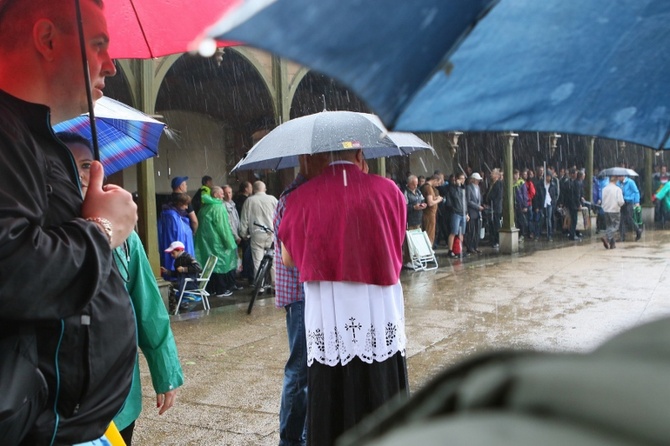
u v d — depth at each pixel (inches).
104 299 68.4
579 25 49.8
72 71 70.1
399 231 121.7
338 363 119.9
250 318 328.8
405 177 728.3
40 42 68.1
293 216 122.4
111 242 66.2
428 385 19.5
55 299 60.7
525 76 51.2
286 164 186.9
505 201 609.9
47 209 64.0
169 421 184.9
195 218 398.3
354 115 140.4
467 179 614.5
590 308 331.3
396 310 122.0
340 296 118.0
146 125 131.4
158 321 110.0
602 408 15.0
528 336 275.0
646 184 909.2
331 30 35.6
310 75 506.9
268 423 182.1
